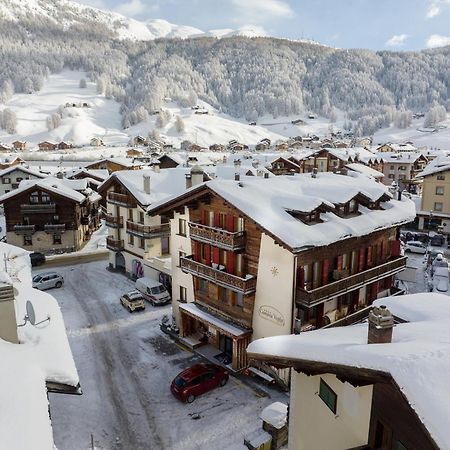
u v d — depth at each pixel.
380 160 90.56
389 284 29.78
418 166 91.19
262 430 18.77
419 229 57.81
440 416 6.22
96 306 33.88
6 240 47.50
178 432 19.70
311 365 9.52
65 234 48.22
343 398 10.58
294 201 23.88
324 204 23.77
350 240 25.09
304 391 12.25
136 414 20.94
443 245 50.81
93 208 58.19
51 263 44.91
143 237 37.31
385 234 27.94
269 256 23.25
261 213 22.47
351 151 94.12
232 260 25.14
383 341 9.33
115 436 19.36
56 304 17.28
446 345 8.08
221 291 26.88
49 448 7.85
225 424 20.25
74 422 20.14
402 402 8.95
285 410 18.73
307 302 21.89
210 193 25.39
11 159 101.38
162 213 29.73
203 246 27.38
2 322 11.81
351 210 26.91
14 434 7.74
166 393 22.72
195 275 26.84
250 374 24.62
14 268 21.45
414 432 8.63
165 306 33.97
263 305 23.95
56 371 11.05
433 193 56.31
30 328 13.55
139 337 28.89
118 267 42.81
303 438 12.43
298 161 92.88
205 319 26.36
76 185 52.72
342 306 25.88
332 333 11.65
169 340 28.55
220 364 25.64
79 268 43.34
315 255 23.11
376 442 9.95
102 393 22.52
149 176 37.69
